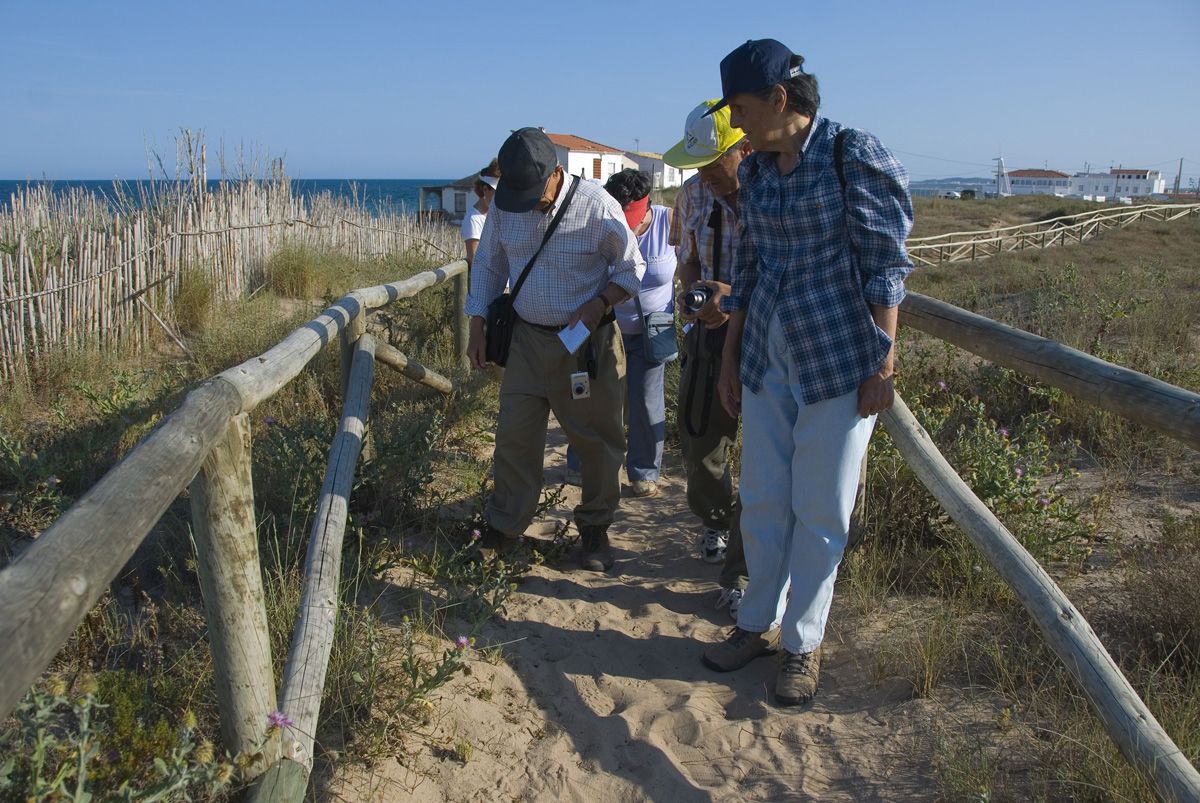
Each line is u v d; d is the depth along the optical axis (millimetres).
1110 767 2299
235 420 2113
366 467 4012
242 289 8953
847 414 2723
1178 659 2883
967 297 11305
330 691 2660
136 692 2486
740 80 2508
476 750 2701
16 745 2037
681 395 3594
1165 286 10758
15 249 5980
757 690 3072
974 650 3062
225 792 2070
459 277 6559
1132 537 3875
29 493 3627
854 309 2641
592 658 3260
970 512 2707
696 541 4262
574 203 3500
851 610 3441
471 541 3797
